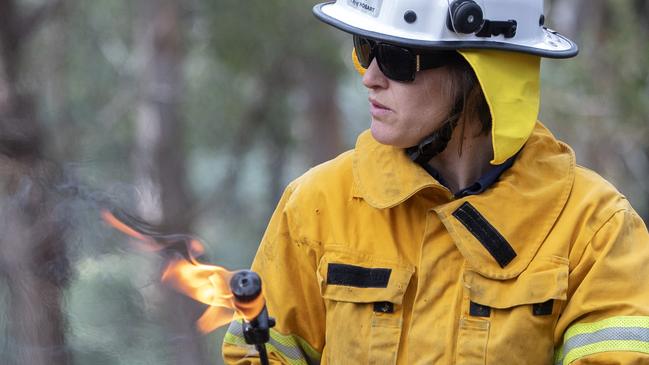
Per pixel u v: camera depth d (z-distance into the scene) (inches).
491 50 165.9
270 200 1322.6
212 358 434.9
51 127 817.5
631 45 709.9
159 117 1028.5
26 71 658.8
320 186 176.4
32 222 398.6
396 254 168.9
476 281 164.1
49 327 387.9
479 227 165.0
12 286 394.3
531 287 162.2
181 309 374.9
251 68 984.3
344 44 1037.8
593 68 710.5
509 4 166.6
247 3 941.8
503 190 167.2
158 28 1017.5
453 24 163.3
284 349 178.1
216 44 966.4
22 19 755.4
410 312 167.9
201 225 1135.0
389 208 171.5
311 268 175.9
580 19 765.9
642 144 753.0
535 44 170.7
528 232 165.9
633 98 699.4
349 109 1519.4
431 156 172.2
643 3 761.6
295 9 940.0
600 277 162.1
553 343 165.8
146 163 1008.2
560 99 708.7
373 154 173.8
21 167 424.2
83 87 1072.8
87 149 844.0
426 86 166.4
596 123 706.8
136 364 369.4
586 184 169.2
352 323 168.6
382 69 166.7
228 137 1195.9
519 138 166.1
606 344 159.6
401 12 166.2
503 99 165.8
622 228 164.7
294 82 1206.3
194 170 1311.5
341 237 171.6
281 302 177.8
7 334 387.5
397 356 166.9
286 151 1318.9
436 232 168.2
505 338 161.8
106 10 1044.5
